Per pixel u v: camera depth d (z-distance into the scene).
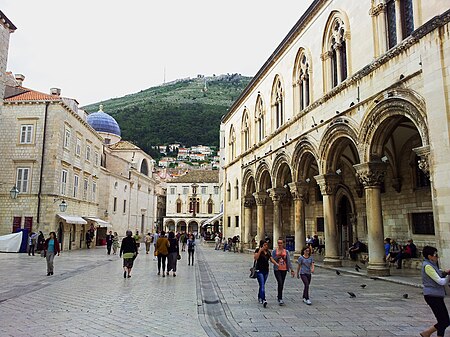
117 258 29.33
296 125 24.50
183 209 98.25
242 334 7.79
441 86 12.20
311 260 11.16
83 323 8.73
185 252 39.12
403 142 20.44
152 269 21.27
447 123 11.91
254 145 33.09
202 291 13.45
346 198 26.64
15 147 36.00
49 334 7.77
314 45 22.52
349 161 24.75
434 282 6.92
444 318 6.76
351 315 9.36
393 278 15.16
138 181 68.19
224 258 29.53
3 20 28.16
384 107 15.30
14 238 33.00
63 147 37.34
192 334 7.83
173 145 173.38
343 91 18.77
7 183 35.47
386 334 7.68
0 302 11.25
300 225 23.80
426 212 19.22
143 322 8.85
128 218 62.12
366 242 24.03
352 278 16.11
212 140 179.38
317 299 11.51
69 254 33.19
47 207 34.91
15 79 42.16
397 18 15.52
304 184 23.91
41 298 11.98
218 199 97.94
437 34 12.45
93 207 47.38
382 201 22.47
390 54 15.08
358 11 18.08
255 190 35.25
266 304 10.57
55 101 36.50
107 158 61.31
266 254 11.13
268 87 30.88
